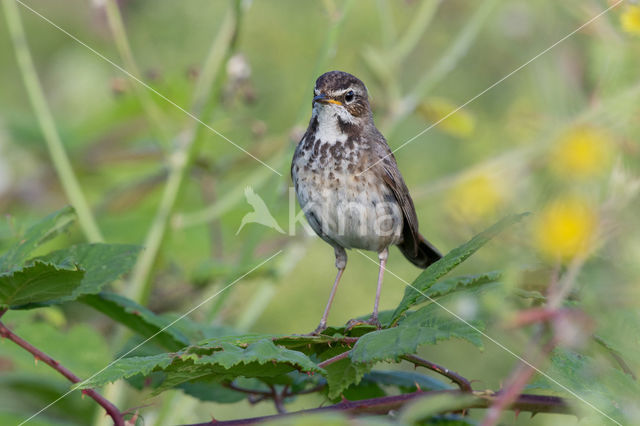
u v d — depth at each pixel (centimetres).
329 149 876
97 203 1255
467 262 518
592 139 403
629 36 688
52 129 949
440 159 1300
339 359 464
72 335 798
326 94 877
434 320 452
